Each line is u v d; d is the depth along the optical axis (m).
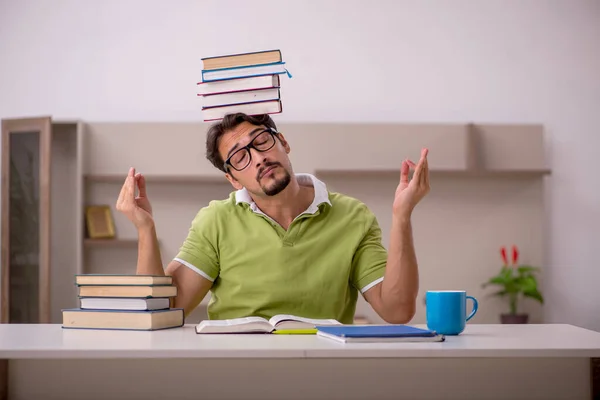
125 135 4.30
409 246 1.72
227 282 1.87
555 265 4.55
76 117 4.49
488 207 4.33
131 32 4.55
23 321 3.91
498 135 4.41
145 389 1.29
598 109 4.62
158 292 1.60
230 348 1.21
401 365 1.29
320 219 1.87
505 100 4.60
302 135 4.30
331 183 4.29
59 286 4.28
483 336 1.45
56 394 1.29
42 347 1.24
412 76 4.59
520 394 1.29
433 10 4.62
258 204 1.88
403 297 1.73
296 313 1.82
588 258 4.56
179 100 4.53
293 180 1.82
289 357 1.21
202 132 4.30
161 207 4.29
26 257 3.93
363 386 1.28
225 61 1.76
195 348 1.21
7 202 3.98
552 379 1.30
